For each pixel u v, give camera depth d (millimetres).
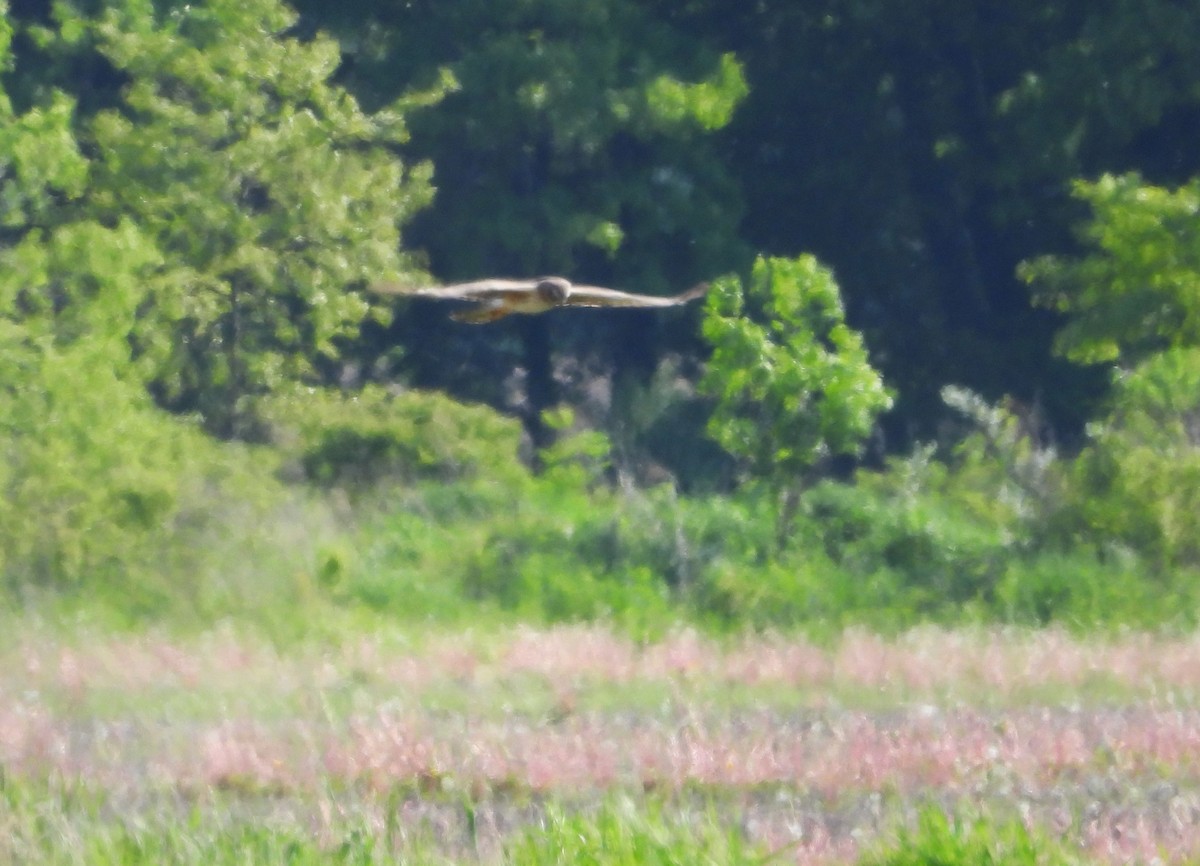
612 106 77875
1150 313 61375
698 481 78188
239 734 32719
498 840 23516
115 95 78250
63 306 56156
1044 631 45469
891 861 22625
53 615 44125
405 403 65188
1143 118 79625
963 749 31641
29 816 24297
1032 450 69500
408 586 48531
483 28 79750
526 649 41594
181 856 22797
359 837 22953
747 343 54719
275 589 46844
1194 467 52625
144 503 47625
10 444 47531
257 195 71688
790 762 30688
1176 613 47531
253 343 69500
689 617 47375
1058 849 22484
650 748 31391
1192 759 31406
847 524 54844
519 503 59875
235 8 66125
